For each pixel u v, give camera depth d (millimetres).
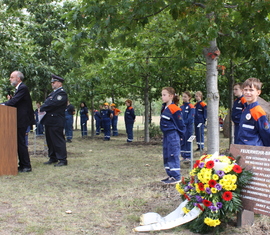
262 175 3438
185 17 5289
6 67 11680
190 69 9844
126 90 17656
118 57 9641
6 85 13617
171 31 7207
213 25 4949
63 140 8000
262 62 6680
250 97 4309
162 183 5840
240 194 3607
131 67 9281
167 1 5016
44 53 12383
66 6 11164
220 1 4805
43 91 13336
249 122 4320
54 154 8273
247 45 6047
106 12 4805
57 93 7898
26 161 7160
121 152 10633
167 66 8117
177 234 3648
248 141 4305
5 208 4562
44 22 12281
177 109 5875
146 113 13602
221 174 3547
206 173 3564
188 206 3777
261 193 3438
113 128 18891
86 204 4773
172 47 6730
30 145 12883
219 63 10023
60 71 12844
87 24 5148
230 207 3492
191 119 9016
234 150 3695
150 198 5004
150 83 14125
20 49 11867
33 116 7391
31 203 4797
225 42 6156
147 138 13617
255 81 4305
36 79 11328
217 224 3504
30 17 12352
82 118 18641
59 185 5906
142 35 7945
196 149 11312
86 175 6762
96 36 5355
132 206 4652
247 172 3516
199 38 5105
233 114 7398
